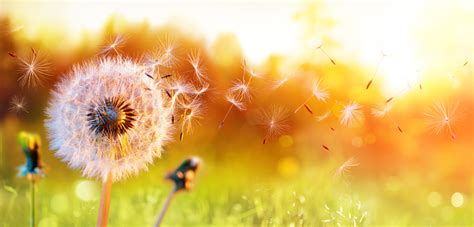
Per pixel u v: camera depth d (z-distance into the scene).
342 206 0.42
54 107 0.38
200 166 0.38
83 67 0.38
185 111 0.37
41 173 0.38
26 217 0.50
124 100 0.37
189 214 0.52
